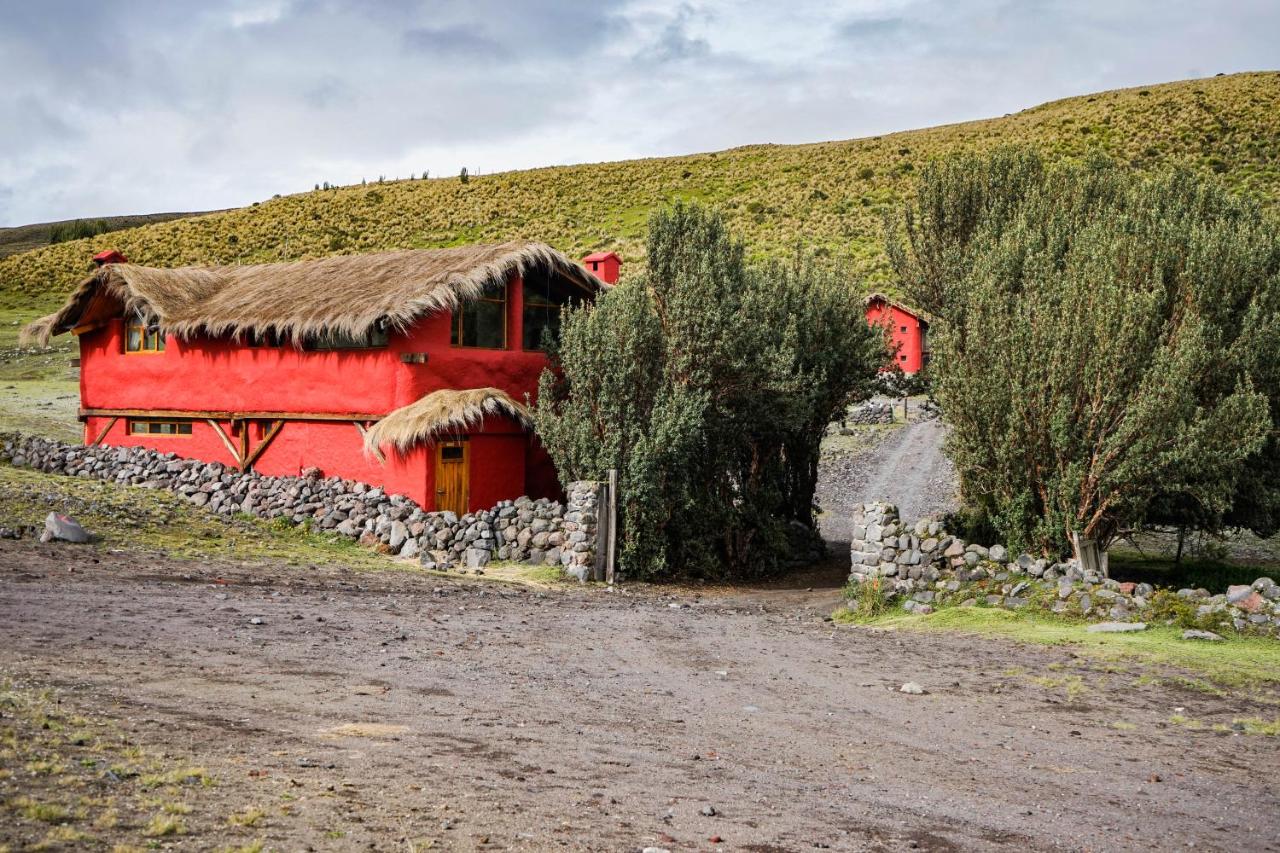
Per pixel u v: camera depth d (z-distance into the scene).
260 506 24.91
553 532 22.59
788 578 25.14
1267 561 26.05
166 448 29.20
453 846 5.89
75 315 30.25
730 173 110.31
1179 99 104.31
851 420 46.16
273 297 27.31
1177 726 10.76
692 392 23.31
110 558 17.31
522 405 26.33
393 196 108.69
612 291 24.44
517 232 90.31
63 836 5.32
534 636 14.24
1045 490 19.06
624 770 8.08
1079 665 13.51
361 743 8.02
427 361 24.84
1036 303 19.52
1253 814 8.16
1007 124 116.12
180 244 91.31
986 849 6.93
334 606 15.19
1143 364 18.19
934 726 10.48
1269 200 67.75
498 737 8.70
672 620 16.86
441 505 24.20
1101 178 27.38
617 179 110.88
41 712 7.68
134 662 10.15
